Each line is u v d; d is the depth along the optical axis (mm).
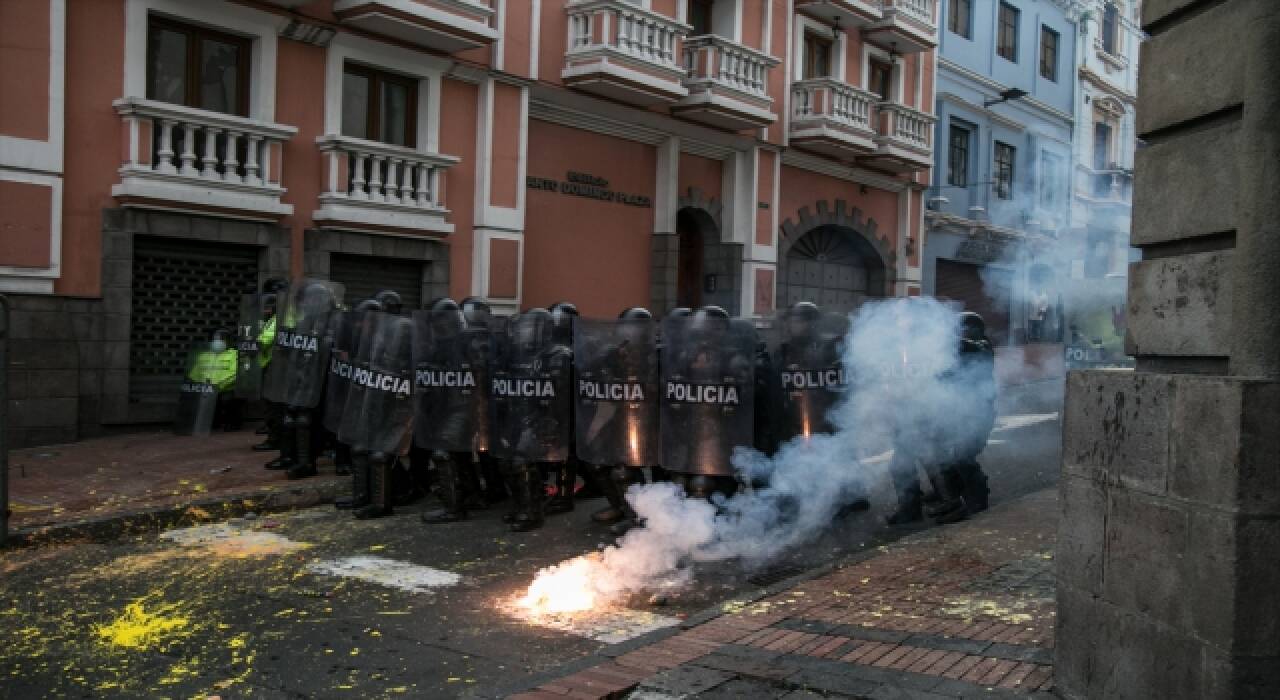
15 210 10914
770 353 7621
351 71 14156
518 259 15844
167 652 5059
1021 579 6031
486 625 5543
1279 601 3211
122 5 11648
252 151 12578
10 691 4520
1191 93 3709
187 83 12492
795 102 21031
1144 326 3930
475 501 8648
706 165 19891
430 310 8211
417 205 14383
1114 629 3742
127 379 11820
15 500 8258
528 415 7852
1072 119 32219
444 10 13977
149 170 11594
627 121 17844
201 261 12648
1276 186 3322
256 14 12734
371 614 5723
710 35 18266
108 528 7617
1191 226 3686
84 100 11430
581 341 7676
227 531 7879
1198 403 3350
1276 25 3346
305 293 9484
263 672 4789
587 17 16391
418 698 4473
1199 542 3320
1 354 7023
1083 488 3975
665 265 18672
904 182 24719
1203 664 3285
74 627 5449
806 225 22172
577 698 4211
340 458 9617
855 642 4848
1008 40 29094
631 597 6133
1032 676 4297
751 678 4402
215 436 11891
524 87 15875
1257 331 3318
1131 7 35594
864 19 21844
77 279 11445
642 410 7508
